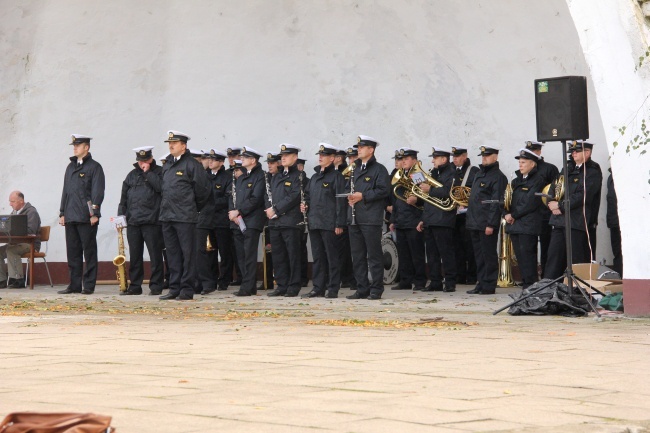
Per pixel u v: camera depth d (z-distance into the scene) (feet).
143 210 68.23
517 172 64.08
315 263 65.67
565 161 46.91
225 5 85.76
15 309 53.57
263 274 76.07
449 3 79.51
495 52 78.07
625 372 27.02
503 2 77.05
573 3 46.26
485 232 65.00
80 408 20.92
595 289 48.34
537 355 30.66
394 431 18.71
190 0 86.02
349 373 26.53
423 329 40.01
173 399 22.18
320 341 34.96
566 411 21.22
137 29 86.02
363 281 63.16
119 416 19.95
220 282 74.54
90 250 69.87
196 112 86.12
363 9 83.15
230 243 74.54
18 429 15.47
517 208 62.44
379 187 62.13
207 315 49.16
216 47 85.97
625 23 44.57
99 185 69.36
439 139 80.84
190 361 29.12
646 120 45.03
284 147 66.44
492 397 22.81
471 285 74.90
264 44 85.51
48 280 84.23
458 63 79.77
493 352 31.45
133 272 69.41
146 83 86.22
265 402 21.83
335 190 64.90
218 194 73.97
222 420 19.61
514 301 48.26
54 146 85.97
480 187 65.62
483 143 79.00
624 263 45.98
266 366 27.94
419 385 24.49
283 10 85.20
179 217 62.54
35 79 85.97
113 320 45.47
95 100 85.97
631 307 45.57
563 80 46.32
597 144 72.90
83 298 65.00
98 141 85.71
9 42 85.76
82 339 35.88
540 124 46.91
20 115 85.92
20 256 79.66
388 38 82.53
